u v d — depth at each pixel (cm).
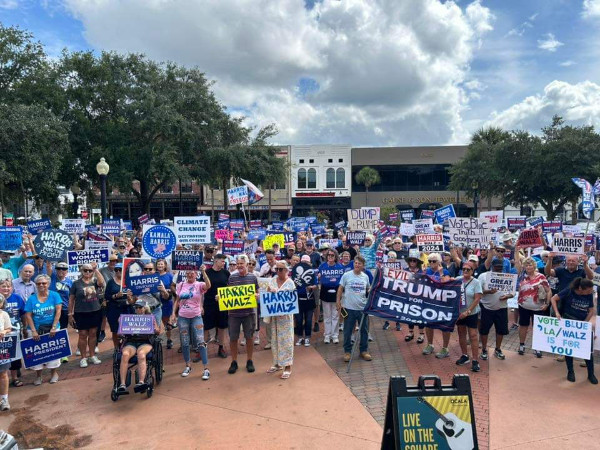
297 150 5247
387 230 1722
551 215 3953
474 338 707
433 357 780
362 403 596
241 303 707
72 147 2872
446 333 769
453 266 961
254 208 5181
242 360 784
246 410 580
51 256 869
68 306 779
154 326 645
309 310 855
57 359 682
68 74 2922
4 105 2272
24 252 1012
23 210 3894
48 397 633
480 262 1055
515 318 975
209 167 3472
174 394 635
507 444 492
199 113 3275
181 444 500
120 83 2984
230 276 742
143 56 3084
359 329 727
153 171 2925
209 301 793
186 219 1062
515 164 3722
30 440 516
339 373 706
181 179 3152
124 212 5197
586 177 3381
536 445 490
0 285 658
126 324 623
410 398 362
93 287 753
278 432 522
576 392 629
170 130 2941
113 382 668
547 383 661
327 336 866
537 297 757
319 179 5250
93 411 586
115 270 759
